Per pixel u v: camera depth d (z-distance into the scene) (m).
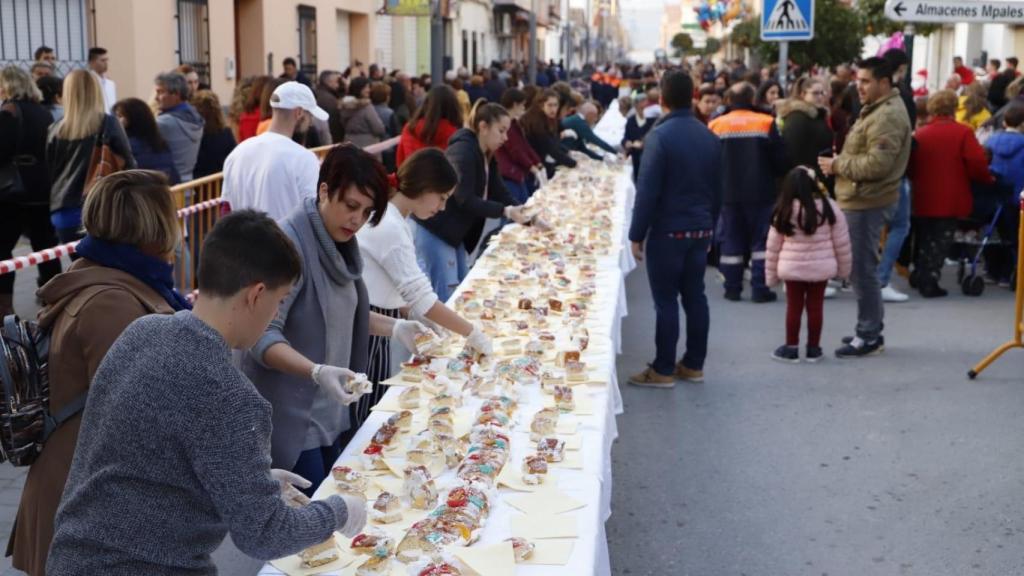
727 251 9.71
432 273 6.52
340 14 24.80
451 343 4.48
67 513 2.15
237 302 2.18
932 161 9.38
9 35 13.81
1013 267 9.98
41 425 2.95
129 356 2.13
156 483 2.08
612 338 5.02
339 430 3.81
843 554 4.58
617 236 7.34
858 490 5.27
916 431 6.12
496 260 6.29
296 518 2.21
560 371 4.13
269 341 3.25
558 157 10.93
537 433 3.48
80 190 7.00
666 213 6.72
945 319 8.85
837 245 7.37
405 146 8.09
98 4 14.28
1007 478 5.40
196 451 2.06
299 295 3.41
